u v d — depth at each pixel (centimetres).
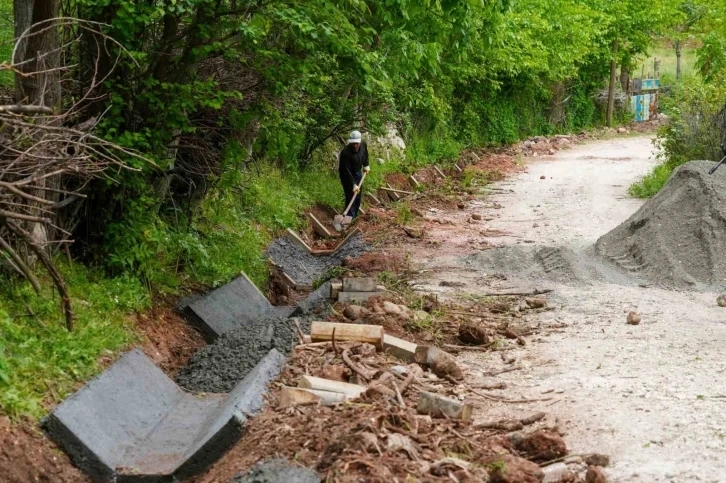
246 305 1227
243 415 682
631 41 4553
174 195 1320
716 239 1254
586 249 1429
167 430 772
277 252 1595
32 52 881
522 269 1302
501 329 984
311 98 1830
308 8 1087
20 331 794
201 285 1238
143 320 1015
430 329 984
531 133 3900
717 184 1345
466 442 624
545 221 1806
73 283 967
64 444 684
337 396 705
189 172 1229
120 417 754
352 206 1892
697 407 706
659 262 1251
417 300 1097
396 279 1266
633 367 828
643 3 4416
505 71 3359
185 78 1105
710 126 2119
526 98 3869
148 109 1076
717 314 1031
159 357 966
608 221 1786
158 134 1059
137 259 1085
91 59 1032
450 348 920
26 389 716
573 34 3706
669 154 2205
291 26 1091
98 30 1013
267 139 1206
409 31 1378
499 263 1333
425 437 621
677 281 1201
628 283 1221
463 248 1502
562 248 1327
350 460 550
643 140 4175
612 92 4566
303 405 698
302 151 2088
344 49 1126
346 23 1117
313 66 1166
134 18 990
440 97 2914
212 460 669
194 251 1260
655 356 862
